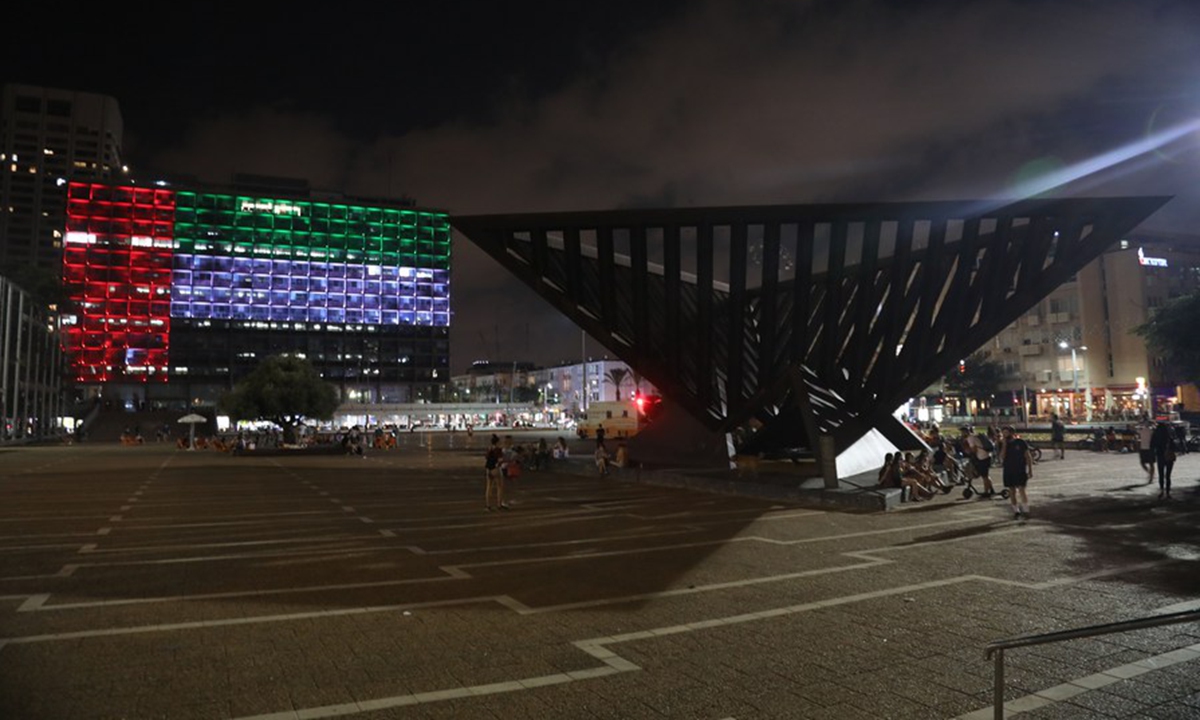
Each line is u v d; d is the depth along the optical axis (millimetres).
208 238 147000
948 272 23750
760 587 9344
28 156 170000
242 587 9438
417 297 163125
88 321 137250
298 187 162125
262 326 149750
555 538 13531
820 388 26484
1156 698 5539
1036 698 5555
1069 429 44625
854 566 10664
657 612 8133
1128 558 11102
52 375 90250
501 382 192000
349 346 156500
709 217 23453
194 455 49094
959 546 12250
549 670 6188
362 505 19156
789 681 5926
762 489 20094
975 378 74312
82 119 175250
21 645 6848
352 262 158375
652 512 17234
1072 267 21766
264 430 74188
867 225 22734
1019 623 7633
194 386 143500
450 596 8922
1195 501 18000
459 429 121000
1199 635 7137
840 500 17875
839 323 27078
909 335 23516
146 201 143375
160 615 7992
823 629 7438
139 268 141625
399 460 41750
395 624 7637
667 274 24562
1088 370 71125
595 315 26812
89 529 14844
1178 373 67438
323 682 5867
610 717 5180
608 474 27047
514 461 25031
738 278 24062
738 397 25641
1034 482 22859
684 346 27406
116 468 35000
